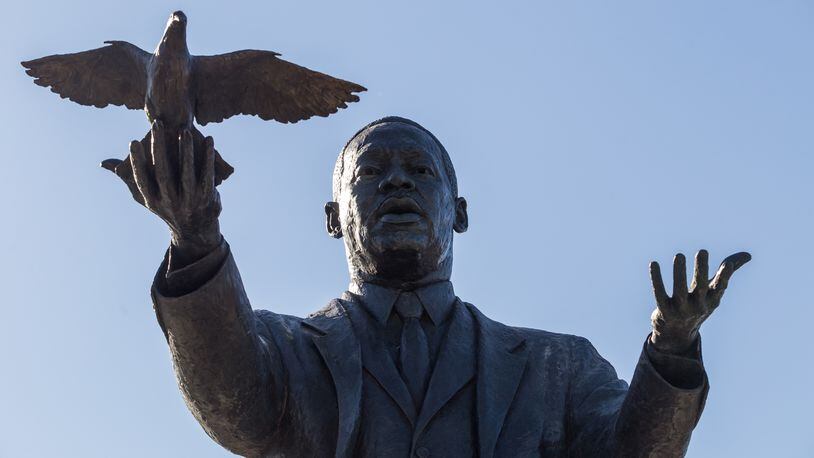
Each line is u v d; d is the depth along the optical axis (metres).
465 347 13.16
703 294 11.80
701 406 12.05
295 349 13.06
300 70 11.84
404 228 13.52
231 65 11.80
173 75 11.52
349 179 13.88
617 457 12.34
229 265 12.12
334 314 13.41
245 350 12.27
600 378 13.17
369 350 13.06
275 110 11.96
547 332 13.55
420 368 13.02
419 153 13.88
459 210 14.76
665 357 11.98
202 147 11.77
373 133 14.04
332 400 12.80
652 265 11.88
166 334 12.23
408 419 12.66
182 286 11.99
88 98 11.90
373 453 12.53
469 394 12.86
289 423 12.77
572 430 12.88
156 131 11.56
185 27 11.45
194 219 11.87
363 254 13.63
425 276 13.62
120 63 11.80
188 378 12.27
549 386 13.05
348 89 11.89
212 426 12.56
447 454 12.52
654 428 12.08
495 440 12.54
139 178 11.70
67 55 11.80
